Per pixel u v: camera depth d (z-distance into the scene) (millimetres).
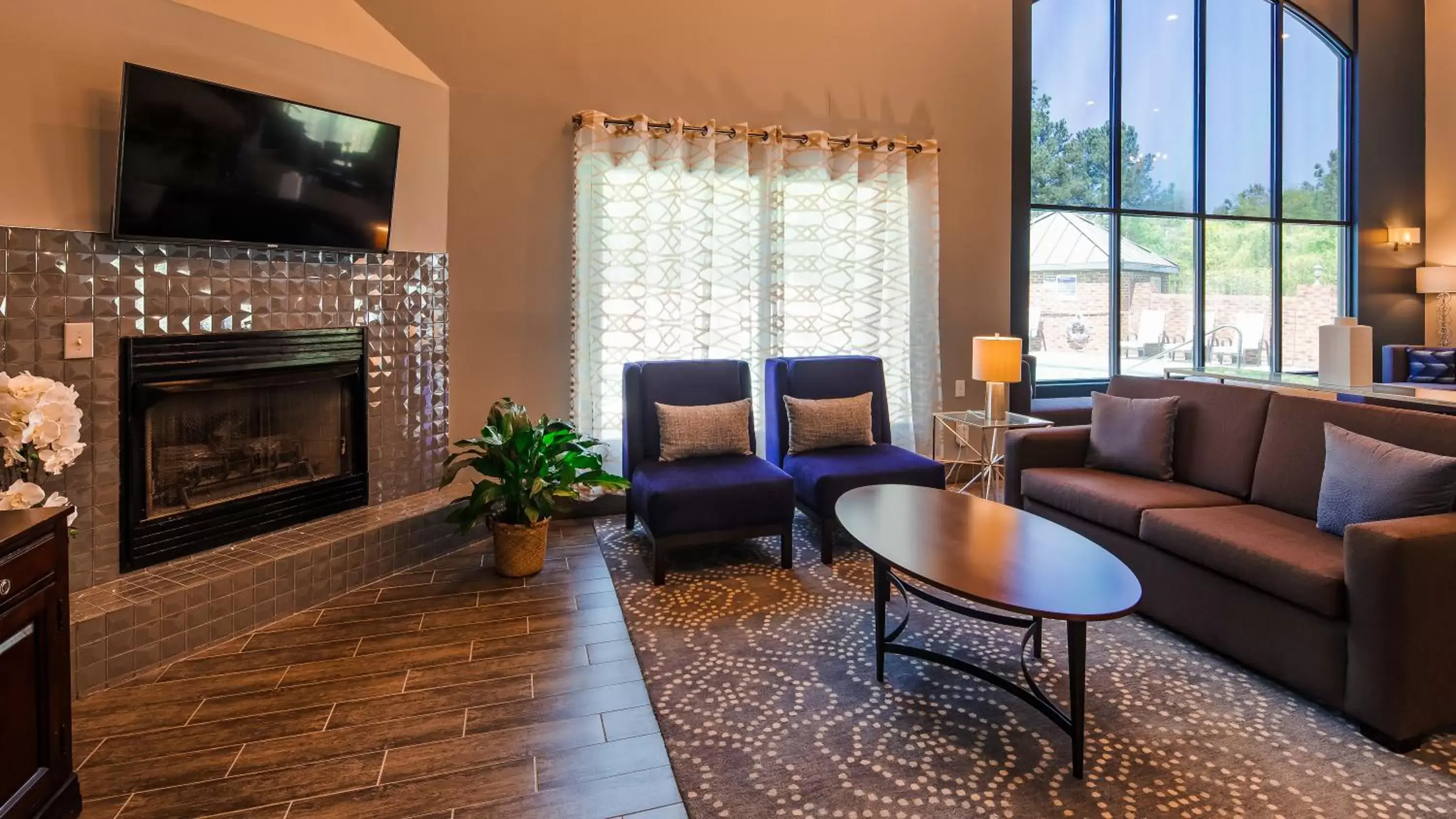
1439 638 1854
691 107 4098
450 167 3625
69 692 1599
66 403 1800
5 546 1399
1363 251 6324
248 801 1662
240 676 2244
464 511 3018
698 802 1680
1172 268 5762
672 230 3971
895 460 3516
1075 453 3486
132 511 2457
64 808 1566
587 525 3918
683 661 2379
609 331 3922
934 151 4508
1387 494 2166
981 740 1931
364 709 2066
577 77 3869
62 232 2275
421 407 3514
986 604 1762
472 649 2455
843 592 2992
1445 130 6461
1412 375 6105
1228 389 3068
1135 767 1810
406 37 3443
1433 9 6430
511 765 1814
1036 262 5289
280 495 2920
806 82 4332
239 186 2600
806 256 4332
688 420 3559
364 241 3080
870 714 2064
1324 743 1906
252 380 2805
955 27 4672
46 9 2227
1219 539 2328
